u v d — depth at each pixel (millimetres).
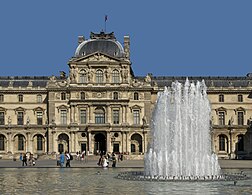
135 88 189500
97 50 192250
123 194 57000
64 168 113375
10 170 106062
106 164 115375
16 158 188625
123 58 189375
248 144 193000
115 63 189375
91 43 194250
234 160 173500
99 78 190000
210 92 196250
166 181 72500
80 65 189375
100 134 190375
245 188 63250
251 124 193500
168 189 61812
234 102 196375
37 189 63125
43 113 193500
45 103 193750
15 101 193875
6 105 193875
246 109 196125
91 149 186000
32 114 193500
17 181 75438
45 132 190500
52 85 189875
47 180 76938
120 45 194375
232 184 68438
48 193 58531
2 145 191500
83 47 193625
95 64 189000
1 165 130875
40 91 193875
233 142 192625
